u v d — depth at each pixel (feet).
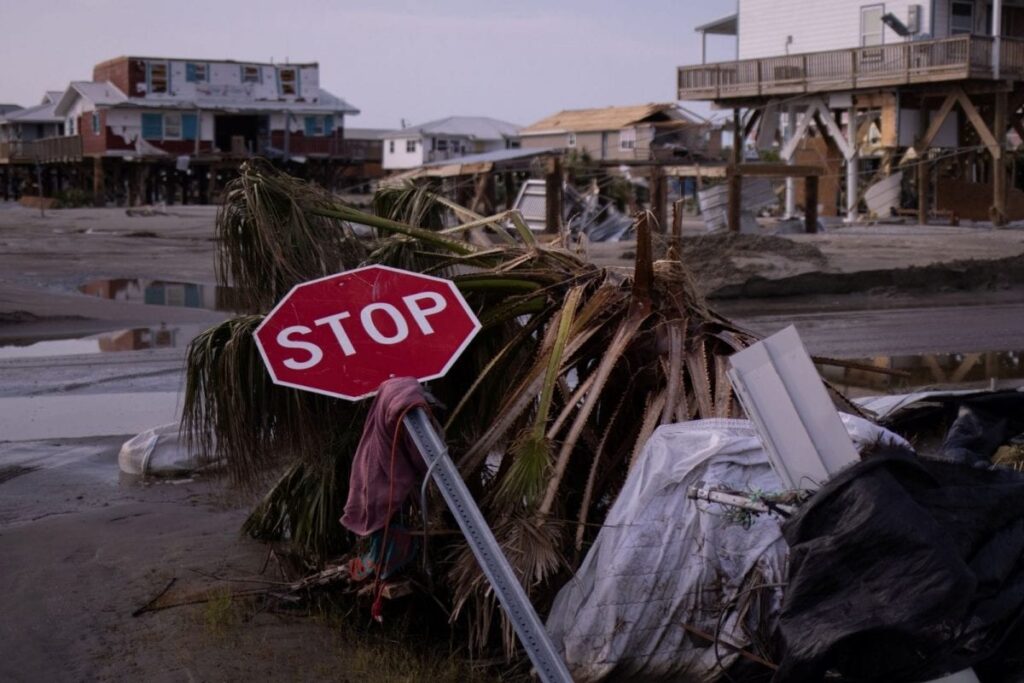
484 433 16.97
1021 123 129.08
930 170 131.44
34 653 15.69
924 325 52.11
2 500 23.79
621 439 17.57
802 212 141.49
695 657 13.70
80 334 49.52
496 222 19.92
